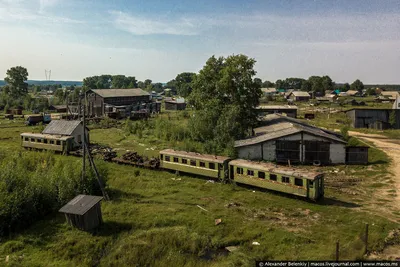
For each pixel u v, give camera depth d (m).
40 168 29.66
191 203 24.58
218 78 51.06
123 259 16.80
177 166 33.09
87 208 19.97
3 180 22.28
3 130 64.88
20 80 130.12
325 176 32.03
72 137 43.62
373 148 43.78
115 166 36.25
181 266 16.23
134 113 84.38
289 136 36.84
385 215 22.08
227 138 42.19
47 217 22.19
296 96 137.50
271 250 17.50
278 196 26.33
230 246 18.31
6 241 18.75
